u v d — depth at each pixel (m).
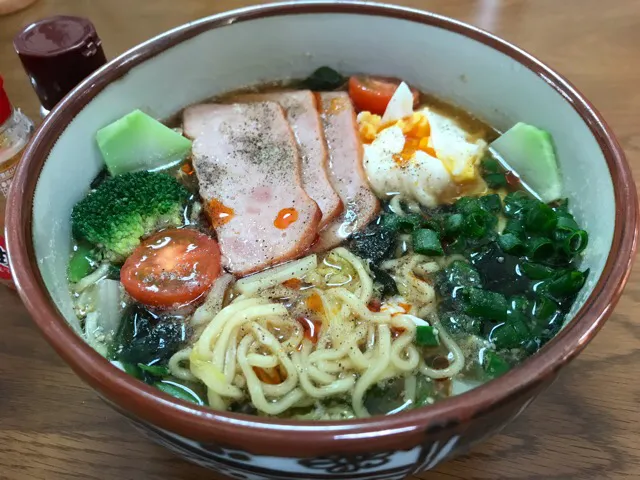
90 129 0.17
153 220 0.17
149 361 0.15
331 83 0.21
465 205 0.17
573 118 0.17
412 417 0.10
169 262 0.16
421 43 0.19
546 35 0.25
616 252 0.13
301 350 0.15
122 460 0.14
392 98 0.19
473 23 0.25
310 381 0.14
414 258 0.16
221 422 0.10
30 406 0.15
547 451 0.14
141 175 0.17
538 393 0.11
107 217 0.16
